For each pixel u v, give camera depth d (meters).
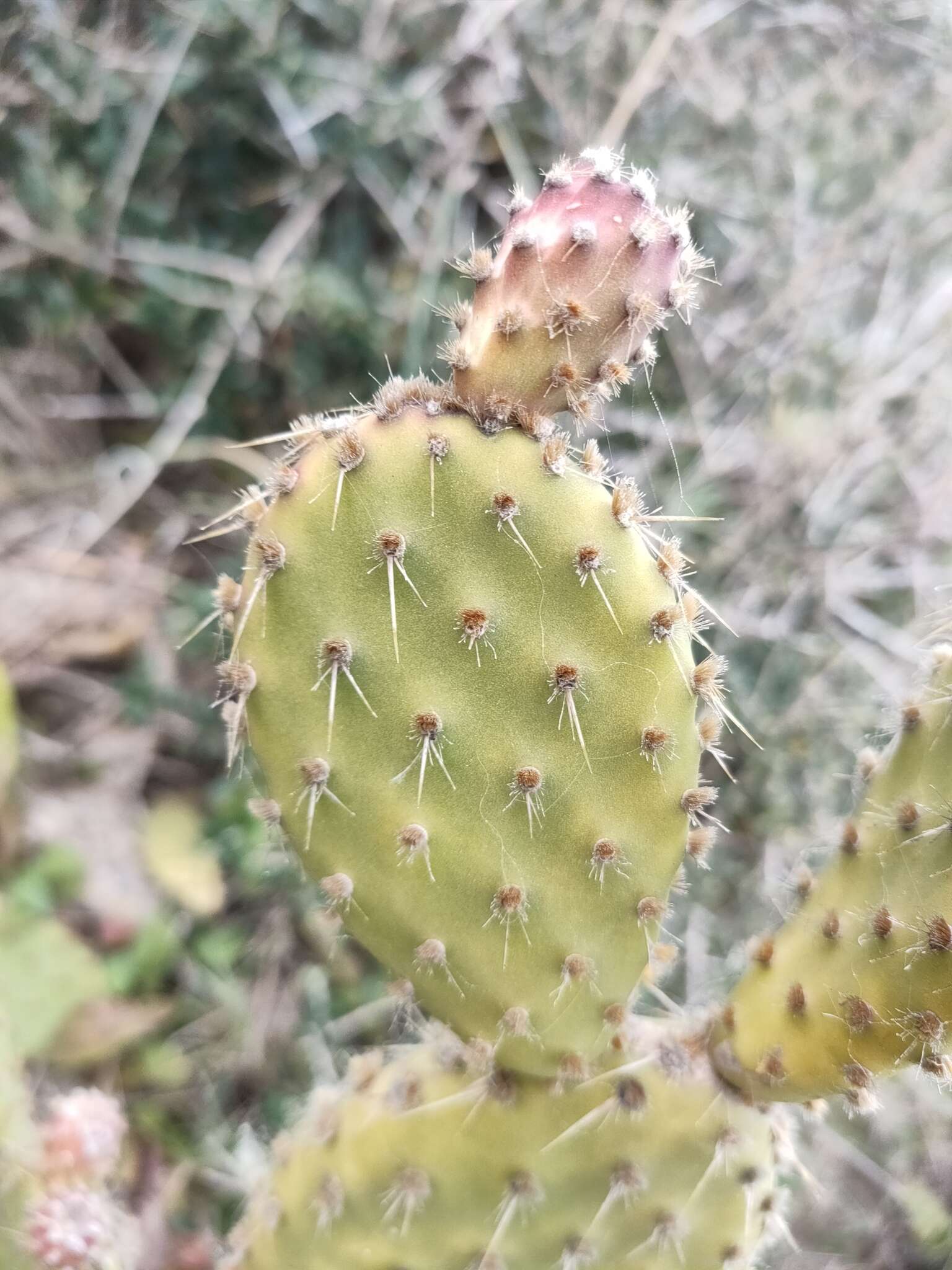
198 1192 0.46
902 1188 0.49
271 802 0.24
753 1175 0.27
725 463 0.53
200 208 0.51
